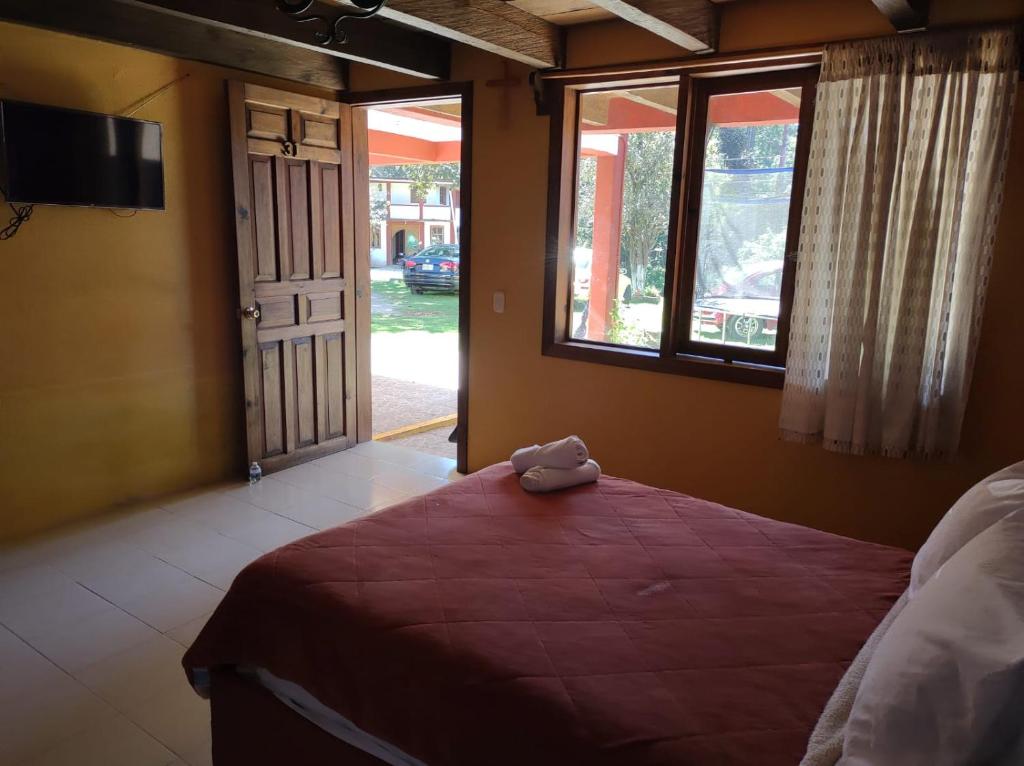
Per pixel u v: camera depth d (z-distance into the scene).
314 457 4.34
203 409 3.87
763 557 1.94
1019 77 2.46
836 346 2.78
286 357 4.08
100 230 3.31
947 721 1.00
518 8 3.10
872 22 2.69
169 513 3.50
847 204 2.71
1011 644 1.00
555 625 1.57
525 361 3.83
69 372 3.28
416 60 3.64
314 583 1.71
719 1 2.93
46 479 3.26
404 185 17.41
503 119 3.68
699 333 3.39
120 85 3.29
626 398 3.51
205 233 3.74
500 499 2.31
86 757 1.92
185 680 2.24
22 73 2.96
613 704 1.31
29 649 2.37
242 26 2.92
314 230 4.12
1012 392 2.61
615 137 3.76
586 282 3.98
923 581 1.52
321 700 1.58
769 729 1.26
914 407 2.67
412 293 14.19
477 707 1.36
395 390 6.23
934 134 2.52
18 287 3.06
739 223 3.22
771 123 3.08
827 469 3.01
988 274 2.52
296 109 3.91
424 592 1.69
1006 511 1.43
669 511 2.25
